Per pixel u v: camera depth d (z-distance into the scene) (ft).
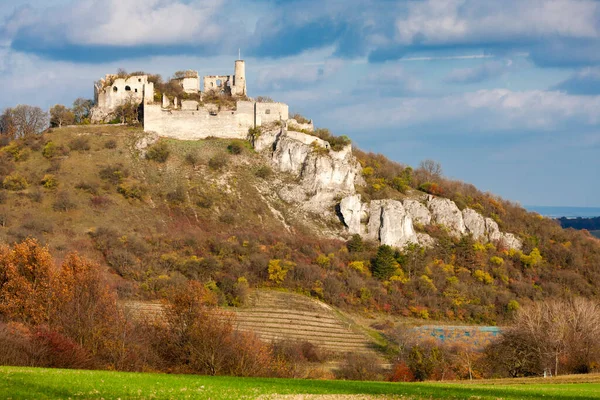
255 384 217.56
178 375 237.25
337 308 520.01
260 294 512.22
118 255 505.66
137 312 373.20
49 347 254.68
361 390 215.92
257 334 400.06
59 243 517.96
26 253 334.65
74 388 181.06
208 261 523.70
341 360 404.36
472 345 448.65
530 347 362.53
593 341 355.36
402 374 361.51
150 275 488.44
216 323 297.33
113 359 274.77
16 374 194.08
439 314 542.57
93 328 285.43
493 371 369.91
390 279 577.02
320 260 577.43
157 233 573.74
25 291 311.88
